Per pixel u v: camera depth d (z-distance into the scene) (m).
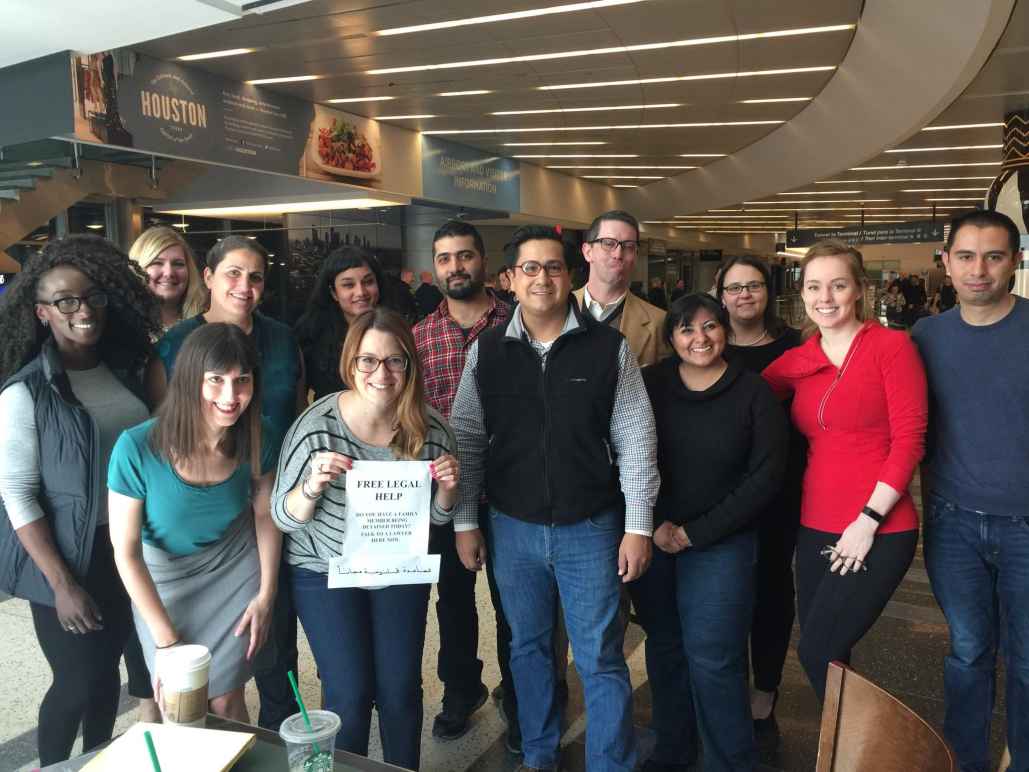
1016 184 9.37
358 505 1.94
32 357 2.04
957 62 7.27
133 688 2.32
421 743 2.70
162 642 1.89
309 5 6.93
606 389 2.20
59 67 7.67
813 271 2.21
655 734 2.61
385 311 1.95
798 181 14.86
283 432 2.49
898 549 2.11
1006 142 9.61
